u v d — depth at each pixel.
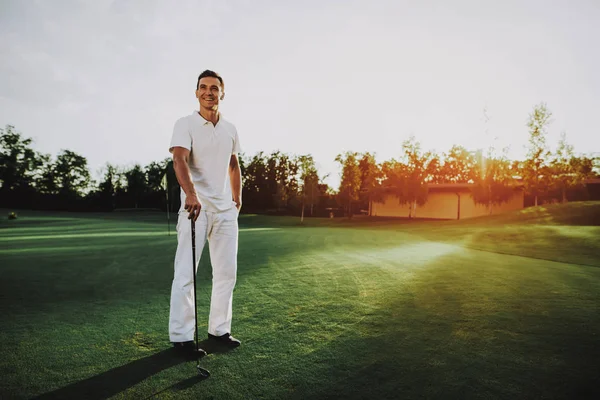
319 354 2.46
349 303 3.76
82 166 70.31
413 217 32.94
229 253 2.84
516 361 2.32
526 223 19.94
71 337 2.81
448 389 1.97
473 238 12.92
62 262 6.92
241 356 2.45
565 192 26.80
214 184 2.82
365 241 11.63
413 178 32.69
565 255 8.68
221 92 2.86
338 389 1.98
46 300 3.99
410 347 2.57
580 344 2.59
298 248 9.29
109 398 1.88
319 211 46.84
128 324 3.14
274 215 48.62
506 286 4.48
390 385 2.02
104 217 40.31
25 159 60.12
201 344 2.69
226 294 2.81
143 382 2.06
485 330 2.90
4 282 4.99
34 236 14.81
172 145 2.71
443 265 6.25
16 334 2.87
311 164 43.03
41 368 2.24
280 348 2.58
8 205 58.28
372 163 42.34
